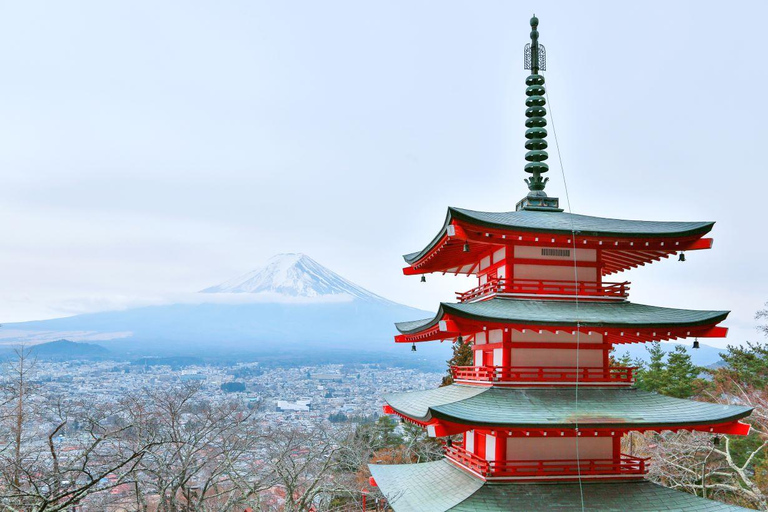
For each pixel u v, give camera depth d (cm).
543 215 2653
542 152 2855
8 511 1933
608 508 2116
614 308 2412
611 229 2384
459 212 2188
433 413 2014
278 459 3216
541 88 2903
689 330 2275
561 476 2239
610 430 2169
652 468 3925
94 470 2641
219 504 3322
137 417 2958
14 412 2997
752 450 4059
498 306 2334
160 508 2772
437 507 2170
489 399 2231
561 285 2431
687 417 2148
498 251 2558
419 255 2891
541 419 2098
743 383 5028
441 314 2184
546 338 2369
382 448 5575
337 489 3209
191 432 3102
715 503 2167
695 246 2377
